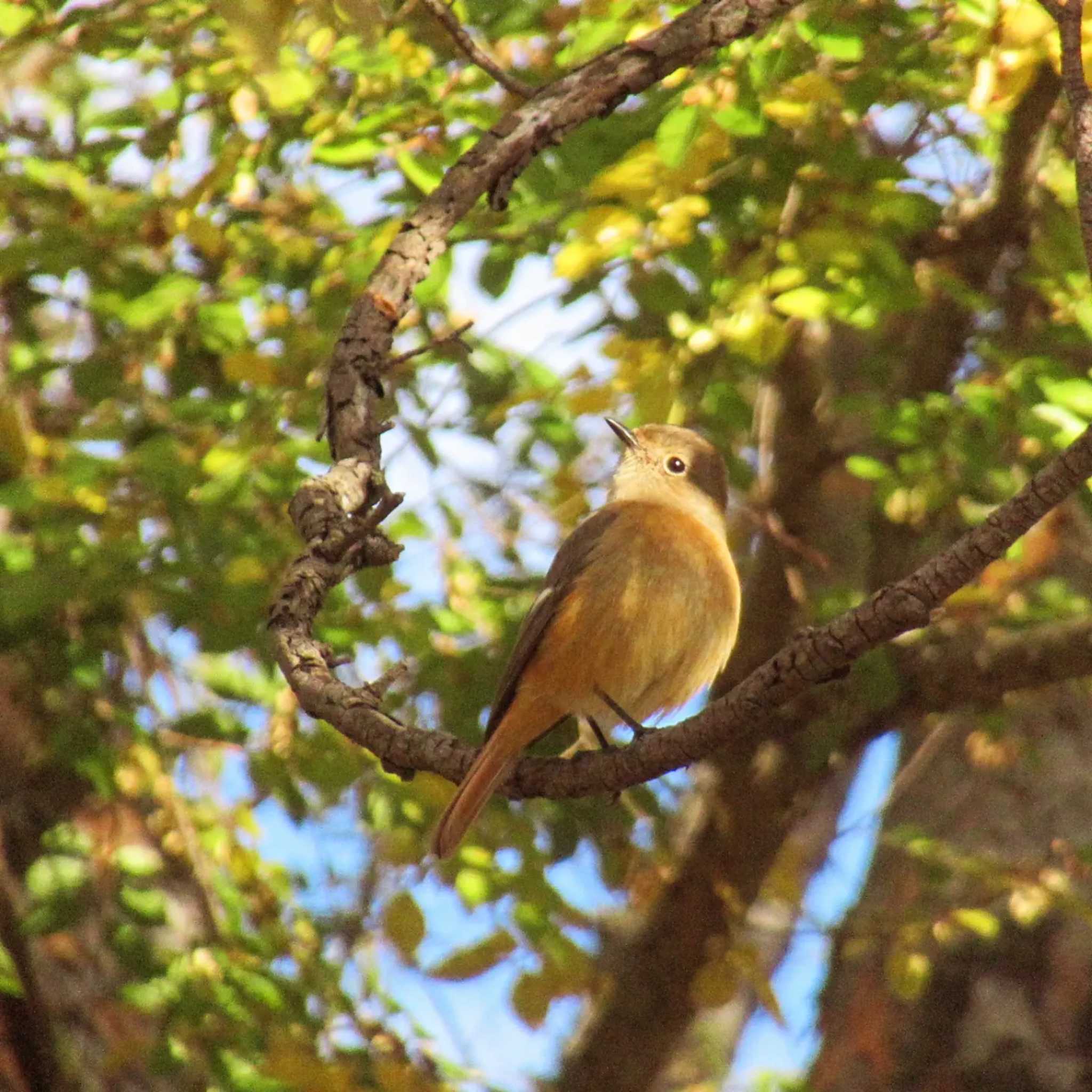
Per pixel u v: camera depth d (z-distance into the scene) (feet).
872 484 45.03
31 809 38.19
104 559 33.63
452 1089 38.55
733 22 27.91
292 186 39.93
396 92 35.53
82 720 36.11
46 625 35.86
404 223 27.86
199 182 34.81
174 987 34.45
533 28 34.55
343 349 26.91
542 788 24.52
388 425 26.58
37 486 32.99
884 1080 43.06
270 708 38.42
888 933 41.37
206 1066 34.47
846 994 45.57
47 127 42.42
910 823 46.73
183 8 35.19
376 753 24.57
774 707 21.47
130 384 36.45
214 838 38.14
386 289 27.30
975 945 43.70
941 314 43.16
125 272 35.12
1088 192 21.89
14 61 36.88
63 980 38.32
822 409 46.52
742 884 45.21
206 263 39.73
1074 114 22.59
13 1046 37.68
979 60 33.17
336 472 25.71
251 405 37.27
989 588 41.45
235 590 34.22
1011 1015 42.60
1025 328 42.11
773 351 34.24
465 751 24.31
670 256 34.30
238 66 33.01
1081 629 41.32
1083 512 41.14
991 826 45.09
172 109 35.88
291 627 24.72
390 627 39.17
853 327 45.62
